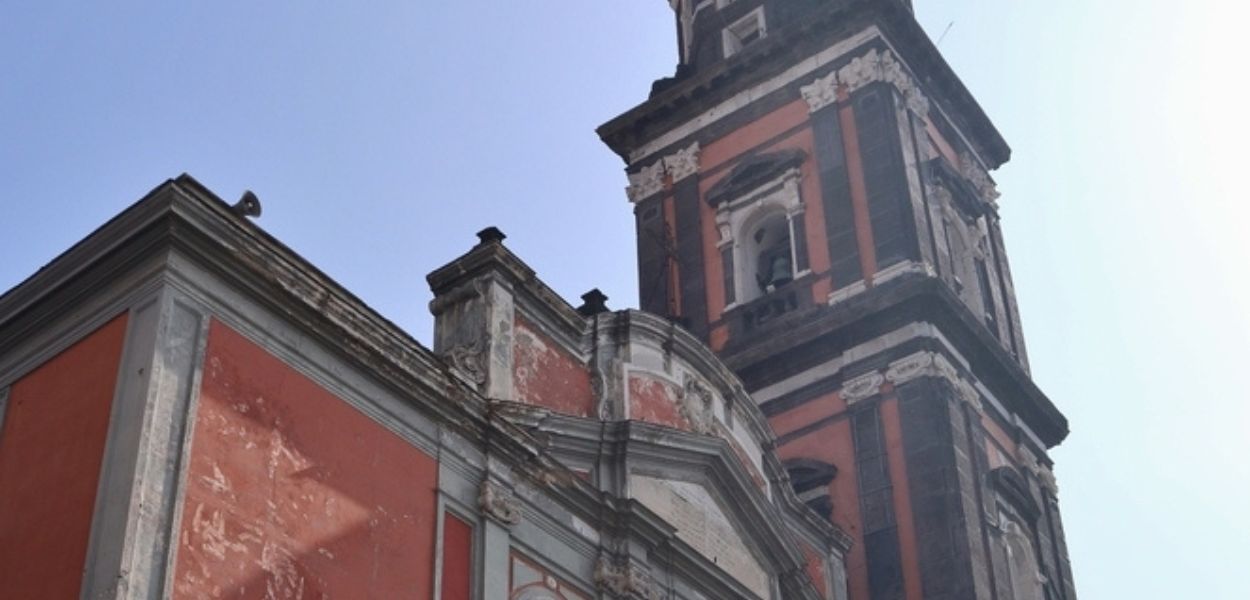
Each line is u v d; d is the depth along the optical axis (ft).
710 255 109.29
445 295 68.44
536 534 64.18
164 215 51.70
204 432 50.67
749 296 106.83
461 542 60.29
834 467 94.17
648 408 73.77
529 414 65.72
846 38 111.04
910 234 100.73
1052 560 100.68
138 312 51.65
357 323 58.03
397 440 58.90
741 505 76.18
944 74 116.16
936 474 90.48
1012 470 98.63
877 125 106.42
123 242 52.60
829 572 85.10
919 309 96.58
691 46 123.44
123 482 47.78
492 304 66.90
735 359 101.45
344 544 54.44
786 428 97.76
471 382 64.18
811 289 102.58
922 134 110.32
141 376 49.85
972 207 113.70
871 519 91.25
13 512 50.96
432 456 60.34
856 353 97.60
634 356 74.33
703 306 107.04
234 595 49.34
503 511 62.28
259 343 54.19
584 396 71.36
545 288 70.18
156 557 47.24
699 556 71.51
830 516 92.84
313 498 53.93
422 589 57.16
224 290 53.57
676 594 70.49
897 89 108.99
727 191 110.32
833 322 98.58
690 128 116.37
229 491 50.67
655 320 75.82
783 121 111.65
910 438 92.63
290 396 54.65
